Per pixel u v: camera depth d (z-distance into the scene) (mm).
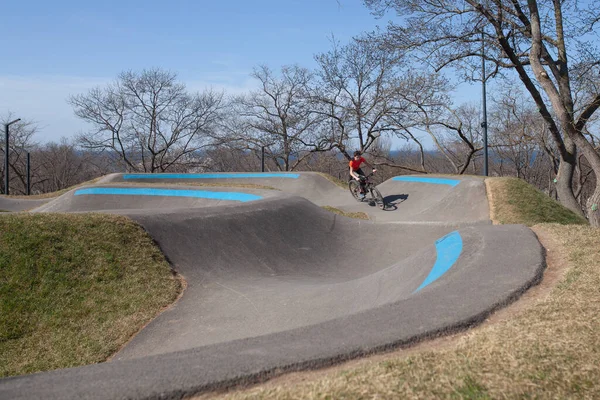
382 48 14539
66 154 49531
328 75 33562
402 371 2906
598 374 2818
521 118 30109
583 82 12617
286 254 10359
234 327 6555
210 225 10250
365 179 17766
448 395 2617
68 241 8297
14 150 42875
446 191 16625
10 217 8633
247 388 2857
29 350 6152
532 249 5898
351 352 3238
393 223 12250
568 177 15391
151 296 7590
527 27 12523
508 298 4297
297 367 3061
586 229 6840
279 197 13359
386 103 32219
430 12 13430
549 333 3432
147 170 49062
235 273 9055
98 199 20547
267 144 39656
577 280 4680
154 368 3104
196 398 2738
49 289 7242
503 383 2729
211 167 47469
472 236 6855
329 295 7270
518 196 14156
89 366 3262
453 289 4590
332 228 12258
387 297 6344
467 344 3318
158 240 9227
